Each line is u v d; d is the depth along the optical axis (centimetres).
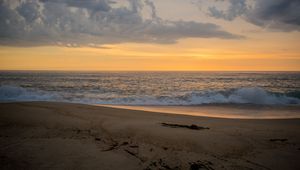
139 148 495
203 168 407
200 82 3756
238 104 1532
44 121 739
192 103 1571
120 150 480
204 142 544
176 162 428
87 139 554
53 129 646
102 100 1666
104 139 557
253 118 999
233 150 500
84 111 980
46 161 412
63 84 3097
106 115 904
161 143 532
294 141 574
